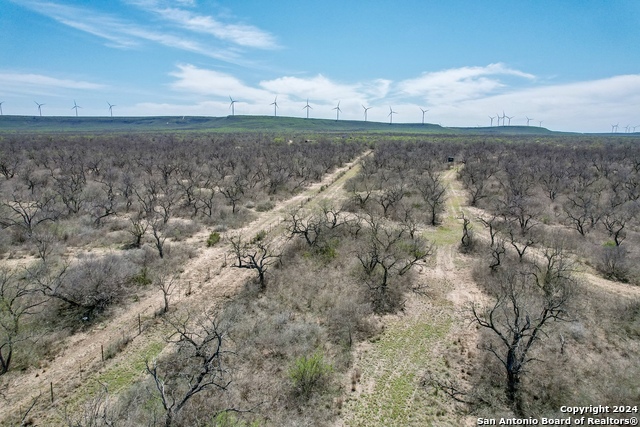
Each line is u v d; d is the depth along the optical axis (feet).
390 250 100.07
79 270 76.89
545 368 55.88
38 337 62.28
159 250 96.43
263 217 138.21
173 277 87.15
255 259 97.55
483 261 95.91
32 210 126.62
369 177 202.69
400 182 186.60
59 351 60.75
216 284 85.10
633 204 134.10
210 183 183.93
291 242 109.40
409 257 99.50
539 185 177.78
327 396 52.08
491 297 80.64
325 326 68.74
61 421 47.88
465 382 55.62
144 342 63.87
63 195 130.93
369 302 76.48
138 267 86.84
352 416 49.47
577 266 93.04
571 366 56.90
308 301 76.79
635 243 103.86
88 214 124.57
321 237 108.17
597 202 139.64
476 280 88.48
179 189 159.33
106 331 66.28
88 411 47.88
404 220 131.03
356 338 65.72
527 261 93.81
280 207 152.66
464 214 143.84
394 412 50.24
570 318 68.39
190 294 80.38
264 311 73.31
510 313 68.39
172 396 50.26
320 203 158.10
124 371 57.16
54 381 54.60
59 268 85.71
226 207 142.10
